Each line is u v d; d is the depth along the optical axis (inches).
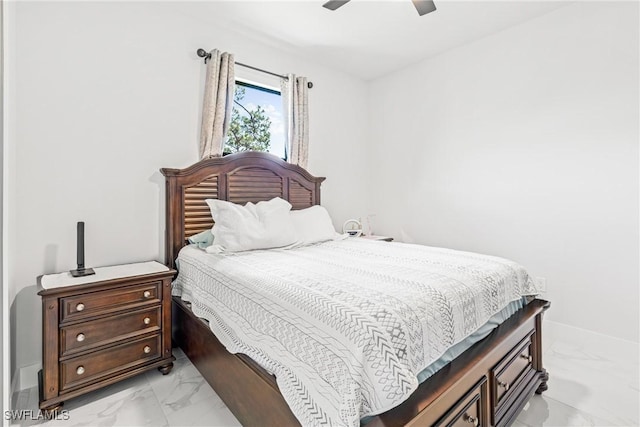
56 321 65.7
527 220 109.0
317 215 114.9
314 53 129.3
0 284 46.6
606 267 93.5
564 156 100.0
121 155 90.5
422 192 139.8
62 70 80.9
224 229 92.1
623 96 89.0
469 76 122.1
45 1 78.5
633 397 72.4
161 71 97.3
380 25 108.8
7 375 51.4
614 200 91.5
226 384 64.5
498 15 103.0
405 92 144.3
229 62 107.4
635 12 86.7
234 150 119.3
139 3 93.4
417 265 70.5
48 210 79.4
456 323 52.3
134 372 76.0
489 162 117.8
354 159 155.7
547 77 102.7
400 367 40.1
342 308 46.0
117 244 90.2
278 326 51.8
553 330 103.9
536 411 68.1
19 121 75.1
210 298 74.3
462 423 48.6
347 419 37.2
